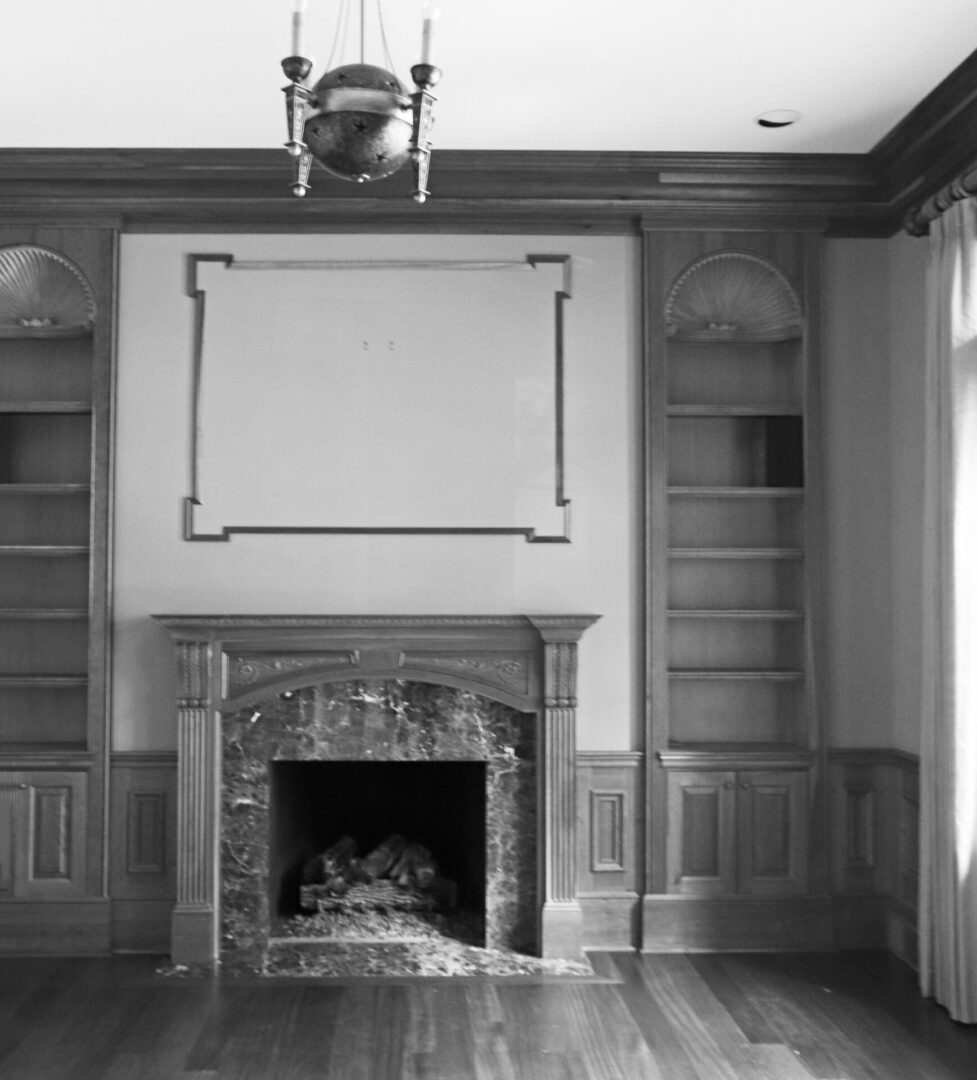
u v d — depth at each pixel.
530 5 3.52
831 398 4.99
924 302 4.66
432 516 4.88
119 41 3.73
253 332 4.90
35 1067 3.62
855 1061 3.68
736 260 4.98
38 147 4.60
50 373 5.01
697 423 5.09
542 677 4.72
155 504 4.86
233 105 4.21
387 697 4.77
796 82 4.06
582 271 4.95
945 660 4.10
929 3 3.52
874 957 4.76
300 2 2.57
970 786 4.03
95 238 4.84
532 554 4.89
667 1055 3.73
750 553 4.88
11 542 4.99
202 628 4.65
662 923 4.80
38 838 4.77
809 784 4.85
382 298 4.91
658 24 3.65
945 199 4.16
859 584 4.97
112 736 4.82
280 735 4.75
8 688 4.96
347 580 4.87
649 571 4.85
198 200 4.79
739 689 5.05
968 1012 4.00
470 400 4.91
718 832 4.83
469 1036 3.89
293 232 4.92
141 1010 4.12
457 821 5.28
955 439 4.07
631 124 4.42
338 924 4.96
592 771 4.86
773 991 4.33
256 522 4.87
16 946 4.75
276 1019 4.04
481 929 4.94
